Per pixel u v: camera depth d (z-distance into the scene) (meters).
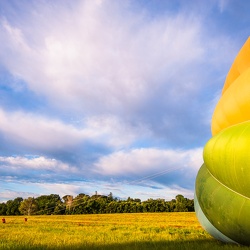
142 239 10.68
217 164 7.61
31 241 10.15
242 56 8.65
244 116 7.70
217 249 7.36
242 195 7.14
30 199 87.62
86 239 10.77
